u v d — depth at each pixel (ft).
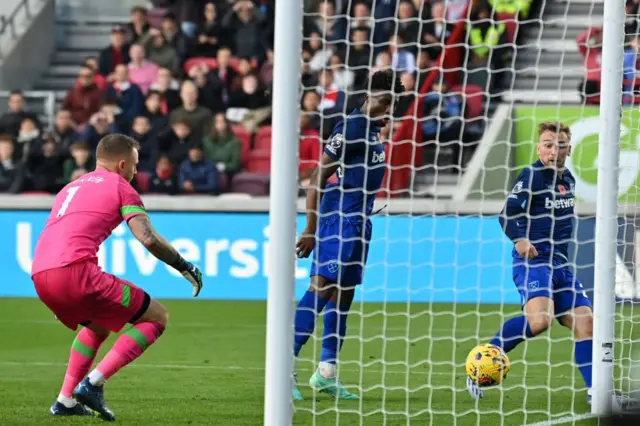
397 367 85.15
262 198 135.33
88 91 155.94
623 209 89.25
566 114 131.64
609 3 64.95
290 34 53.72
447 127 135.44
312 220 68.85
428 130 135.23
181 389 74.43
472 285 128.06
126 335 61.52
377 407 67.72
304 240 68.85
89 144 147.02
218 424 62.34
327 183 73.77
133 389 74.33
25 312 124.06
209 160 141.69
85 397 61.26
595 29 132.16
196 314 121.60
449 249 128.16
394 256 128.77
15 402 69.10
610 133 65.31
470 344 99.40
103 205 60.59
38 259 60.18
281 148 53.67
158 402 69.21
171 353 93.35
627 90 81.20
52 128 163.73
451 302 128.47
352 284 72.59
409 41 142.20
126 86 156.04
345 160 71.10
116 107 149.38
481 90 139.64
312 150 133.18
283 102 53.67
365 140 69.62
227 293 135.03
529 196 68.33
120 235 135.23
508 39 144.36
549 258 69.51
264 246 134.62
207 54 162.61
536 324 68.64
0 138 145.89
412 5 143.84
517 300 127.85
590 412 66.33
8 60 179.22
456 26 142.92
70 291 59.26
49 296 59.93
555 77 145.38
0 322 116.06
